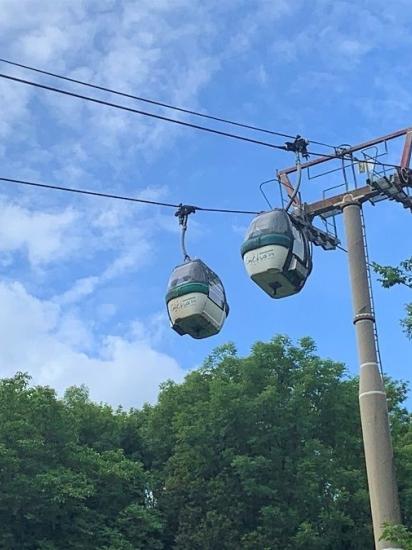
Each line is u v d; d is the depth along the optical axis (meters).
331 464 29.34
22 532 27.86
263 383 31.84
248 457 29.28
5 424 28.19
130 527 29.55
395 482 13.51
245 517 29.52
